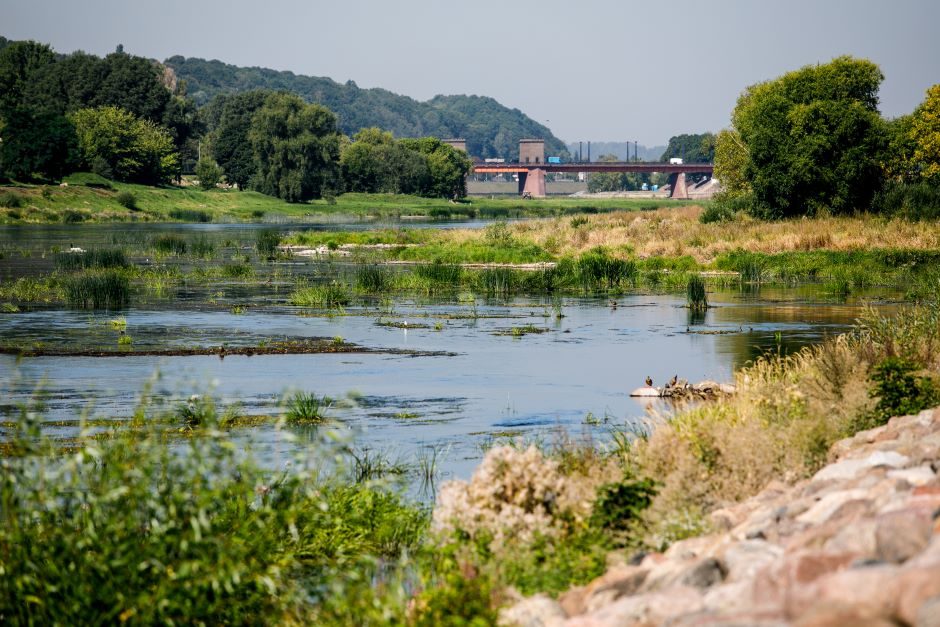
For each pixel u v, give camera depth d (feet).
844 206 430.20
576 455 79.87
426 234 461.78
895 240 340.18
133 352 164.86
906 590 27.66
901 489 45.73
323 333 192.65
